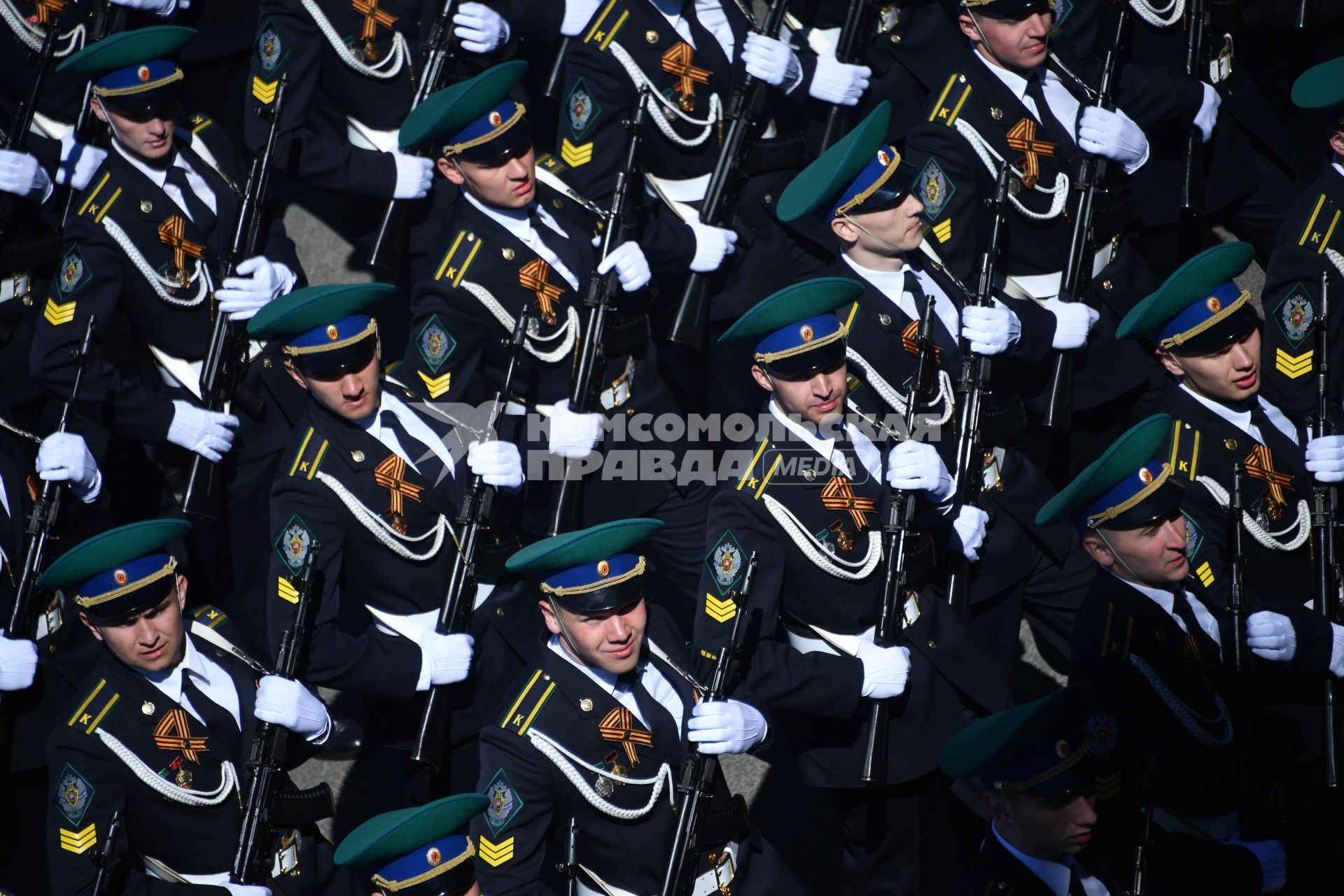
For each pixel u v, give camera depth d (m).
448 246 24.17
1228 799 21.19
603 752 20.38
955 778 21.89
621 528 19.98
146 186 25.55
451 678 23.09
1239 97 27.00
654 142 25.52
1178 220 26.48
